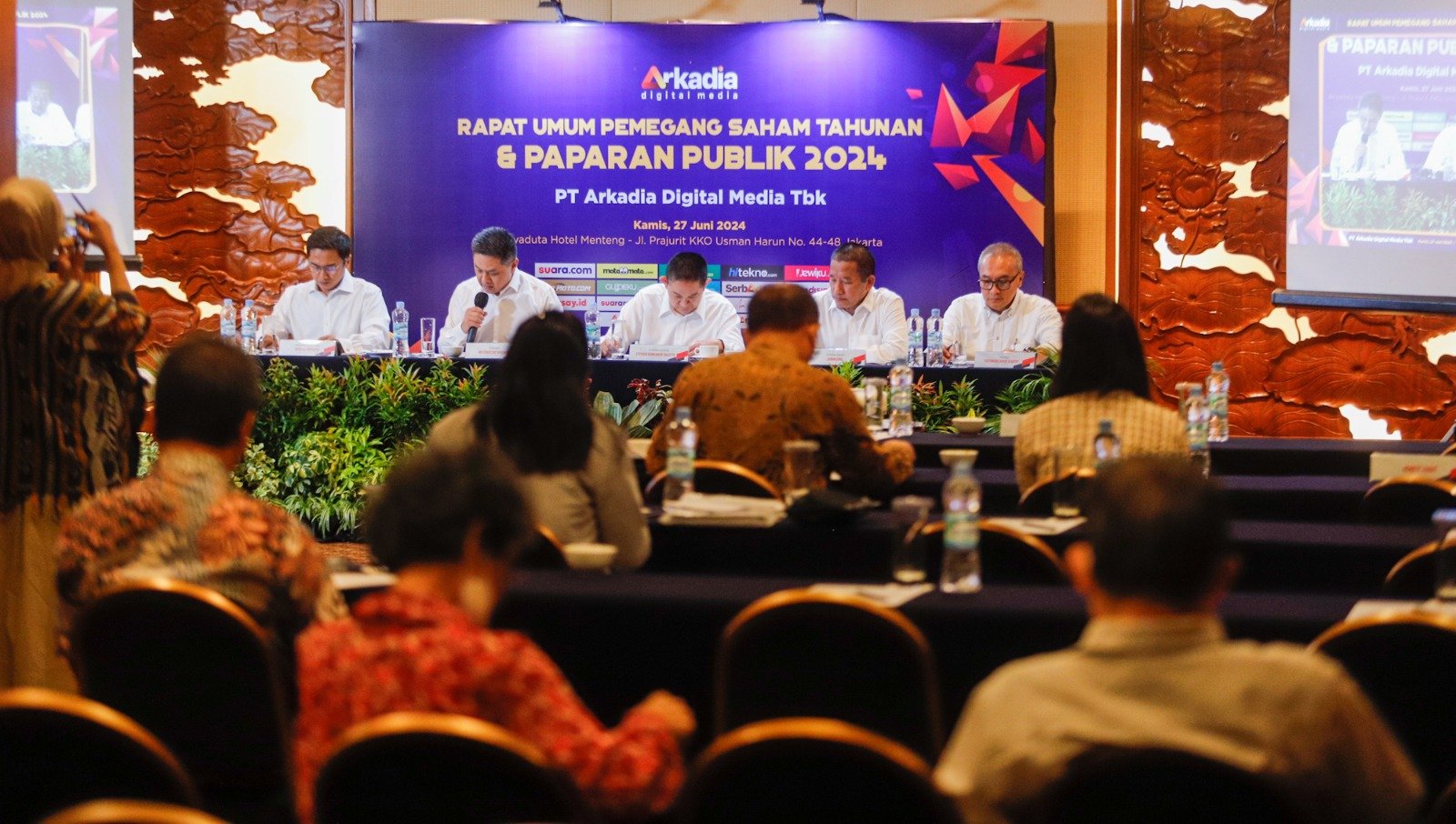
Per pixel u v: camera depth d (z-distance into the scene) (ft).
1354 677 7.91
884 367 23.72
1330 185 27.25
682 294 27.55
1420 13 26.08
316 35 31.42
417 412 22.97
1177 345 30.30
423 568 6.49
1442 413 29.17
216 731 8.53
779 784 5.60
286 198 31.55
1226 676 5.67
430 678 6.20
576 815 5.88
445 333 28.12
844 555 11.70
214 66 31.37
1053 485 12.70
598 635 9.78
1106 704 5.72
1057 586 10.32
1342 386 29.58
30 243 12.73
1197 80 29.81
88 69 28.91
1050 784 5.47
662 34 30.81
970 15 30.81
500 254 27.81
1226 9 29.55
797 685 8.18
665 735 6.47
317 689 6.35
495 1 31.73
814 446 12.56
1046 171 30.17
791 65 30.63
